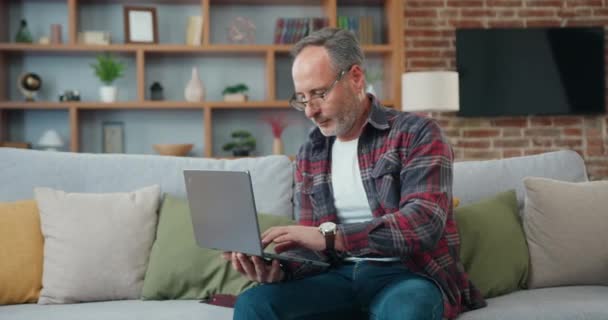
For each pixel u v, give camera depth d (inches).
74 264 90.8
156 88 226.7
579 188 97.3
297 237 69.8
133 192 98.3
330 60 76.3
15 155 101.3
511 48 232.4
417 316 65.9
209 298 91.3
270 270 73.9
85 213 93.6
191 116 236.4
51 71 230.5
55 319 80.0
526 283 94.7
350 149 81.0
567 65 234.4
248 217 66.4
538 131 236.8
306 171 84.4
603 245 93.5
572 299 84.0
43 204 94.3
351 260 79.4
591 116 238.2
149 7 225.5
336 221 81.5
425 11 229.6
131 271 92.5
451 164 75.7
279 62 237.8
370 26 230.8
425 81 202.5
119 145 232.4
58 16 230.7
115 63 219.5
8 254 90.8
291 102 78.9
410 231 69.4
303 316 71.8
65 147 231.3
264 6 237.6
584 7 235.1
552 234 94.5
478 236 93.0
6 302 90.3
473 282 90.2
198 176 71.1
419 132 75.9
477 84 231.8
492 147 235.5
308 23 227.8
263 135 238.4
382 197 76.9
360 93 79.0
